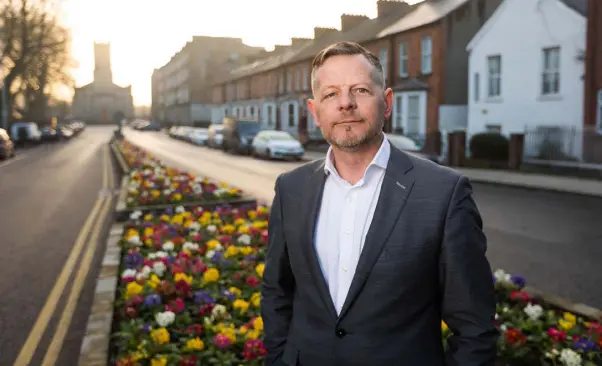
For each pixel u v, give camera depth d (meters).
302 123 39.53
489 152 20.05
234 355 3.54
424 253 1.67
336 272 1.80
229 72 74.81
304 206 1.90
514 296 4.44
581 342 3.52
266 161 26.95
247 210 9.06
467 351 1.65
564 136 18.16
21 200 13.45
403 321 1.69
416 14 30.23
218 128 40.53
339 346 1.72
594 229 9.09
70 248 7.95
